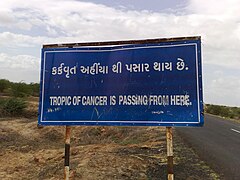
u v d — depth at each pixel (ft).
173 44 18.58
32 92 145.79
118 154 35.63
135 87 19.12
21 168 36.73
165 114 18.47
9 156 44.01
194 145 42.98
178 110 18.28
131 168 29.96
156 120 18.61
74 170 29.37
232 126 73.61
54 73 20.67
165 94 18.54
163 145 41.63
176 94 18.37
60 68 20.58
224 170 29.96
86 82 20.11
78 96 20.18
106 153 36.50
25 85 134.31
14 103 87.56
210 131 61.21
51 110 20.61
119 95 19.42
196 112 17.99
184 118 18.13
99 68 19.92
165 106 18.51
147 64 18.97
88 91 20.04
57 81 20.62
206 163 32.48
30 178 31.99
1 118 80.48
